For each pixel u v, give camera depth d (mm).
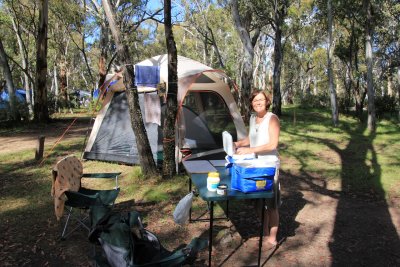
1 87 19938
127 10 18062
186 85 7324
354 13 21812
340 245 4320
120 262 2902
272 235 4207
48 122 18500
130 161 8133
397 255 4082
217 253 4102
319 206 5676
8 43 31172
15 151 10320
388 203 5816
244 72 15328
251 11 19078
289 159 9164
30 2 23312
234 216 5145
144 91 7480
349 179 7215
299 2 24359
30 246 4293
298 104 38094
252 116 4055
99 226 3172
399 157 9281
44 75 18359
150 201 5750
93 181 6887
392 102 23688
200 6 23375
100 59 20250
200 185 3607
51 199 5945
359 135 13445
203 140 7703
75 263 3920
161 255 3074
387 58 25500
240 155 3650
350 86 27016
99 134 8617
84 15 23000
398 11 21906
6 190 6484
